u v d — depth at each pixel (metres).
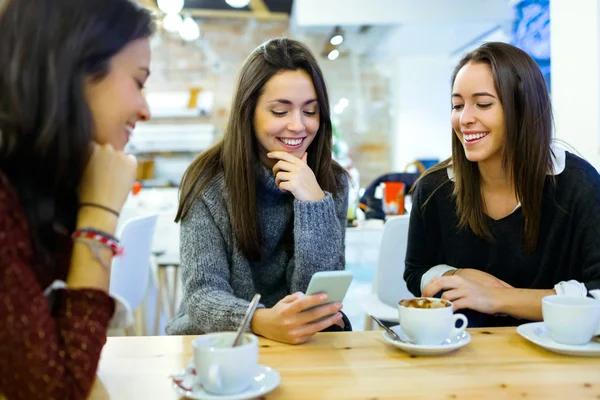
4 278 0.72
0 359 0.71
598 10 2.49
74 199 0.86
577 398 0.82
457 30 5.23
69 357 0.74
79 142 0.79
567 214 1.39
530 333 1.10
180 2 4.17
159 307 2.98
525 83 1.35
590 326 1.01
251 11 6.06
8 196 0.75
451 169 1.57
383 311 1.91
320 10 4.58
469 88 1.37
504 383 0.88
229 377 0.82
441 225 1.58
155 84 6.41
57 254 0.85
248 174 1.42
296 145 1.44
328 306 1.11
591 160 2.57
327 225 1.38
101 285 0.82
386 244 2.03
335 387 0.87
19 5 0.77
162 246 3.25
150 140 5.99
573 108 2.65
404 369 0.95
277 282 1.53
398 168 6.67
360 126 6.82
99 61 0.81
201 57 6.40
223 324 1.21
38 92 0.76
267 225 1.50
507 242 1.46
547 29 3.98
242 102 1.41
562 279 1.43
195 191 1.45
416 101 6.62
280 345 1.10
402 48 6.15
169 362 1.01
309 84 1.42
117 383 0.91
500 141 1.38
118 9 0.83
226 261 1.43
